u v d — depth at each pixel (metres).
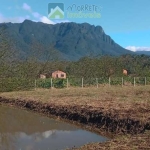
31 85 40.16
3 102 28.12
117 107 16.73
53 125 16.12
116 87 40.66
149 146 9.05
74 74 59.75
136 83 50.16
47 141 12.34
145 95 25.38
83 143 11.83
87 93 29.17
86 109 16.89
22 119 18.38
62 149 10.79
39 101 23.05
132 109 15.84
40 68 55.75
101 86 44.75
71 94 28.59
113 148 8.99
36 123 16.83
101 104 18.44
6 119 18.48
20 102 25.64
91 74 57.09
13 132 14.38
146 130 11.74
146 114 14.18
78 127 15.40
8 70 41.56
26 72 47.78
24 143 11.98
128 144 9.42
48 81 42.78
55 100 22.78
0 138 13.02
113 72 59.81
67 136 13.29
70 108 18.44
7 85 37.50
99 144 9.78
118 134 13.05
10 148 11.20
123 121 13.55
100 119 15.20
